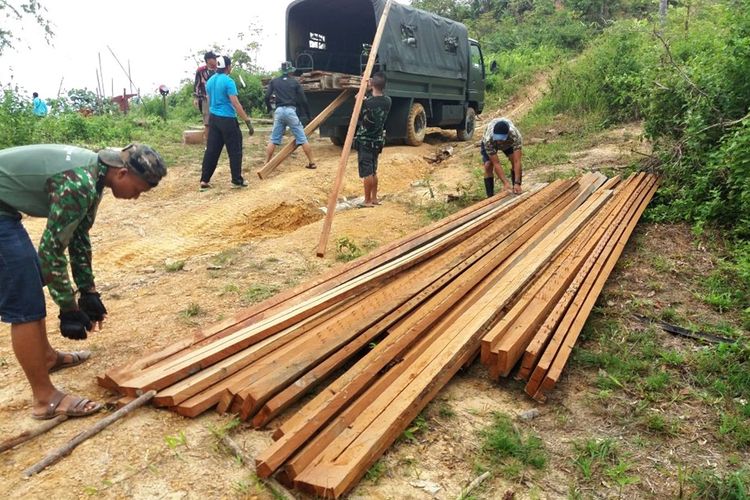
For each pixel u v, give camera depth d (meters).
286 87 9.31
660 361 3.82
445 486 2.64
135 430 2.85
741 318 4.46
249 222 7.43
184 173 9.77
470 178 9.38
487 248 4.98
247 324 3.73
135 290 4.99
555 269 4.68
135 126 14.22
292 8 11.09
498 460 2.84
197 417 2.98
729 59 6.69
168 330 4.07
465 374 3.64
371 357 3.29
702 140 6.83
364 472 2.62
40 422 2.95
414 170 10.52
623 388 3.52
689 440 3.09
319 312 3.89
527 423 3.18
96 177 2.86
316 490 2.42
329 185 9.05
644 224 6.52
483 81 14.63
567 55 23.69
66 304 2.80
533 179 8.60
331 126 11.61
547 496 2.64
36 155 2.72
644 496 2.68
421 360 3.33
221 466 2.65
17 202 2.71
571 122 12.69
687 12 11.95
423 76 11.59
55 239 2.67
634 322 4.39
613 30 14.18
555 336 3.63
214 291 4.86
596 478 2.78
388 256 4.93
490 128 6.96
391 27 10.41
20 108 11.08
